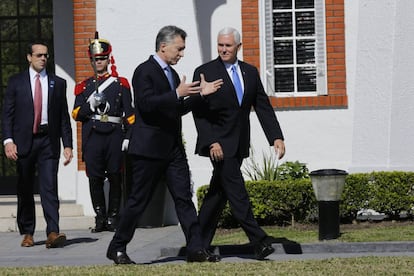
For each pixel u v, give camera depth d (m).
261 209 19.14
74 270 14.36
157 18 21.41
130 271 14.04
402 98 20.95
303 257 15.90
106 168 20.08
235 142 15.05
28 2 23.36
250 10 21.34
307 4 21.56
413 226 18.58
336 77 21.33
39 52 17.72
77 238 19.22
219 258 15.05
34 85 17.70
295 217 19.30
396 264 14.25
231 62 15.32
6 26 23.44
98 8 21.39
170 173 14.93
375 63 21.09
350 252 16.39
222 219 19.17
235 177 15.01
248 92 15.20
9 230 20.73
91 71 21.30
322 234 16.97
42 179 17.72
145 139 14.66
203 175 21.22
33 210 18.14
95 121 19.92
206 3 21.36
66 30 22.73
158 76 14.78
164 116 14.67
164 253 16.66
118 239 14.94
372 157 21.11
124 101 19.98
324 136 21.27
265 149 21.20
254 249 15.22
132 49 21.42
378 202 19.23
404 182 19.28
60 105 17.83
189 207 15.00
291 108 21.28
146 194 14.86
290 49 21.59
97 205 20.20
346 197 19.16
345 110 21.27
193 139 21.31
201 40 21.41
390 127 21.02
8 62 23.42
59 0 22.77
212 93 14.55
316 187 16.94
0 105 23.44
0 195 23.34
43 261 16.14
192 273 13.67
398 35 20.97
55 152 17.80
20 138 17.66
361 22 21.17
